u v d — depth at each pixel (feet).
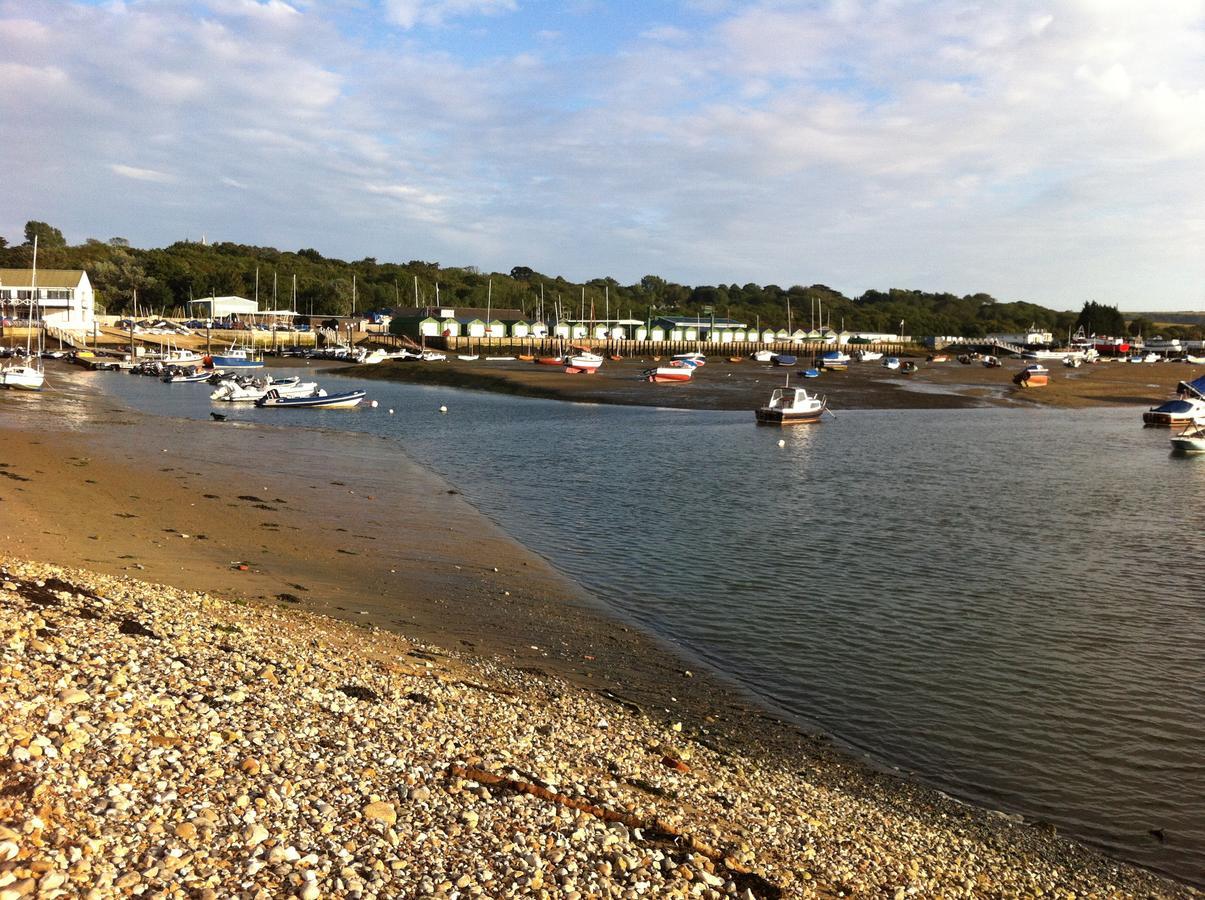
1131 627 67.15
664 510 107.55
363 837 26.66
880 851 35.04
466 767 33.19
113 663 35.86
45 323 404.57
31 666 33.42
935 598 73.26
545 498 113.91
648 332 596.29
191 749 29.73
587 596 70.13
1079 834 39.47
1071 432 208.23
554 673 51.34
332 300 592.60
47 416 173.88
